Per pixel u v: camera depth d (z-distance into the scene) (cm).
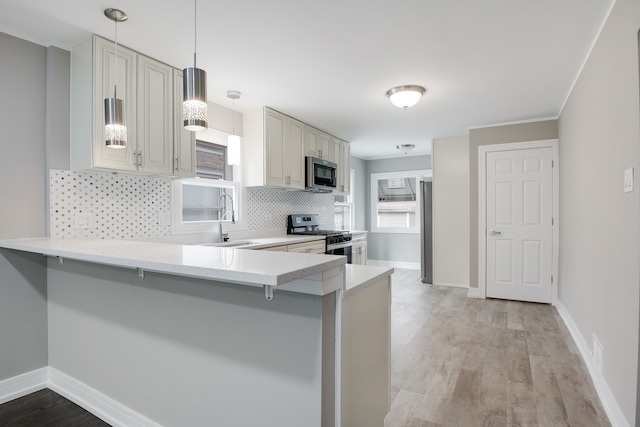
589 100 254
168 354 174
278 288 134
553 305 419
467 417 196
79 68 235
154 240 296
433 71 287
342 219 656
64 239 218
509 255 444
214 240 353
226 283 154
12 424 194
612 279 199
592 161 246
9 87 219
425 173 674
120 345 194
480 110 391
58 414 204
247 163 385
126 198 275
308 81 307
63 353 227
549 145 420
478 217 459
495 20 213
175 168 272
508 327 343
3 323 220
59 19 209
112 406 197
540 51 253
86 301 212
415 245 686
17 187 222
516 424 189
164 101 265
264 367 144
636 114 162
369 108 381
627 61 174
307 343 133
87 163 228
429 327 344
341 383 138
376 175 720
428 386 230
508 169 442
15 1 191
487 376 243
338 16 208
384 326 179
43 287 237
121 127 191
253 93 335
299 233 470
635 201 164
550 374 245
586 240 267
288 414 138
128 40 234
